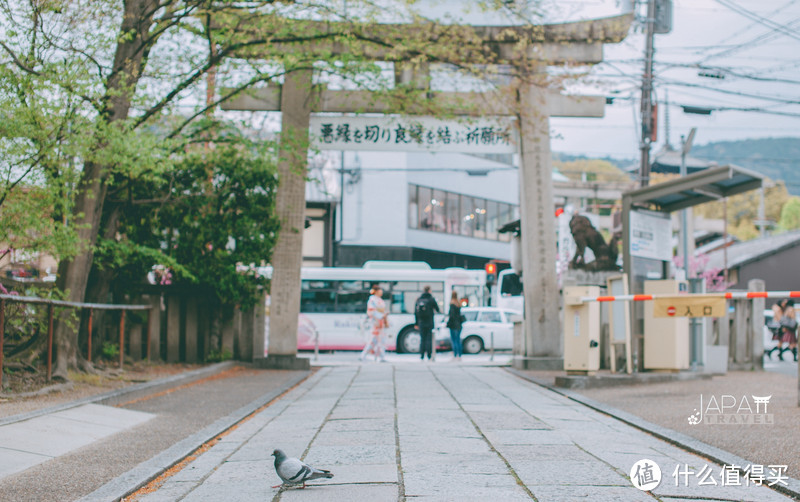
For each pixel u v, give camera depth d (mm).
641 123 23594
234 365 16719
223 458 7016
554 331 17172
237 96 14867
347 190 37656
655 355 13164
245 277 16719
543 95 16984
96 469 6344
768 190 83062
